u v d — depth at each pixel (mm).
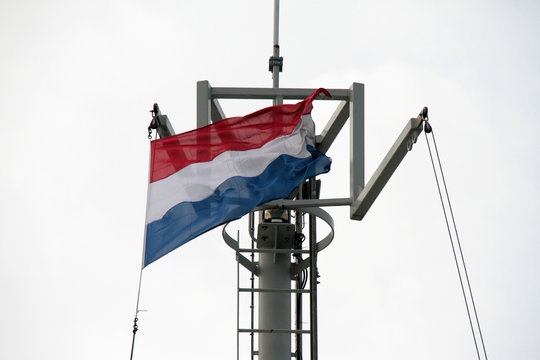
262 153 30188
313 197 34625
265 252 33500
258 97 31797
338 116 32688
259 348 34219
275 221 33469
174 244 28906
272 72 35125
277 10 35719
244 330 32812
